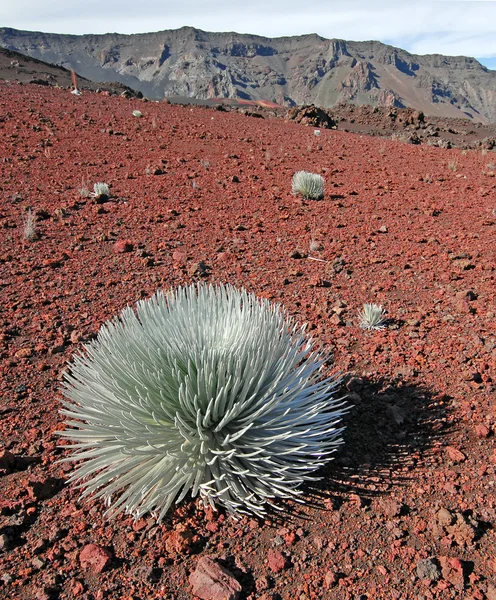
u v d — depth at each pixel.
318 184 3.50
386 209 3.32
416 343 1.61
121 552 0.90
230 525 0.96
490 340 1.60
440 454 1.14
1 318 1.74
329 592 0.83
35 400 1.33
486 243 2.59
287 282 2.10
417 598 0.82
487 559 0.88
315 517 0.98
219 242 2.57
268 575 0.86
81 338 1.61
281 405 1.07
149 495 0.97
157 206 3.15
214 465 1.01
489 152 6.41
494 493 1.02
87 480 1.07
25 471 1.10
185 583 0.85
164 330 1.12
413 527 0.95
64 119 5.90
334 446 1.16
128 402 0.99
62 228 2.67
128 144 4.95
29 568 0.87
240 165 4.44
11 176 3.58
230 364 1.01
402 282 2.11
